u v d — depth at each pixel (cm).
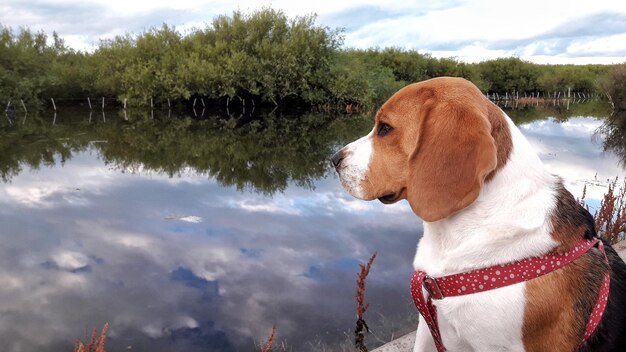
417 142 47
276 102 782
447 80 50
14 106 630
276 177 278
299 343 102
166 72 694
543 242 44
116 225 187
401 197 51
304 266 145
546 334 44
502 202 45
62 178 270
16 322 114
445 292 45
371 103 772
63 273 143
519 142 48
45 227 184
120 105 748
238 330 109
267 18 733
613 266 49
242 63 706
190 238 172
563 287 43
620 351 46
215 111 727
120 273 143
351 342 101
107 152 355
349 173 54
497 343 44
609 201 134
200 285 134
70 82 698
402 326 106
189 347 103
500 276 43
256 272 142
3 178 267
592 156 329
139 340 107
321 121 604
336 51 780
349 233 174
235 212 203
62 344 105
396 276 135
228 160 333
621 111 855
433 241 49
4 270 145
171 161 327
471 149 44
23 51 648
